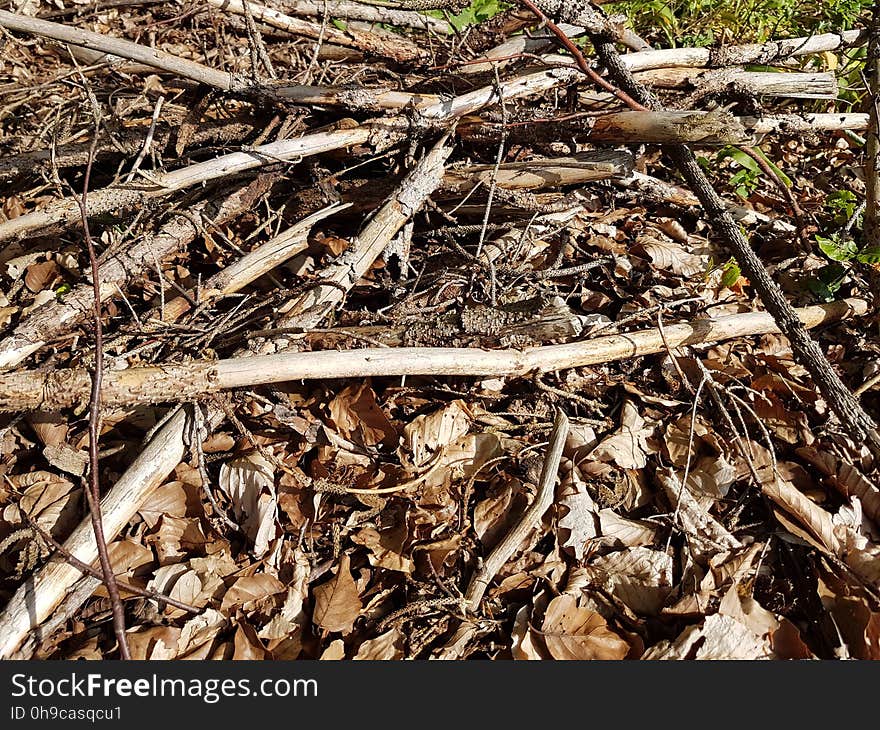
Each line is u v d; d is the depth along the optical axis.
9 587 1.70
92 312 2.07
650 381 2.22
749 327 2.23
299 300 2.11
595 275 2.48
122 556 1.75
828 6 3.86
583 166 2.44
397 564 1.78
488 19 3.22
